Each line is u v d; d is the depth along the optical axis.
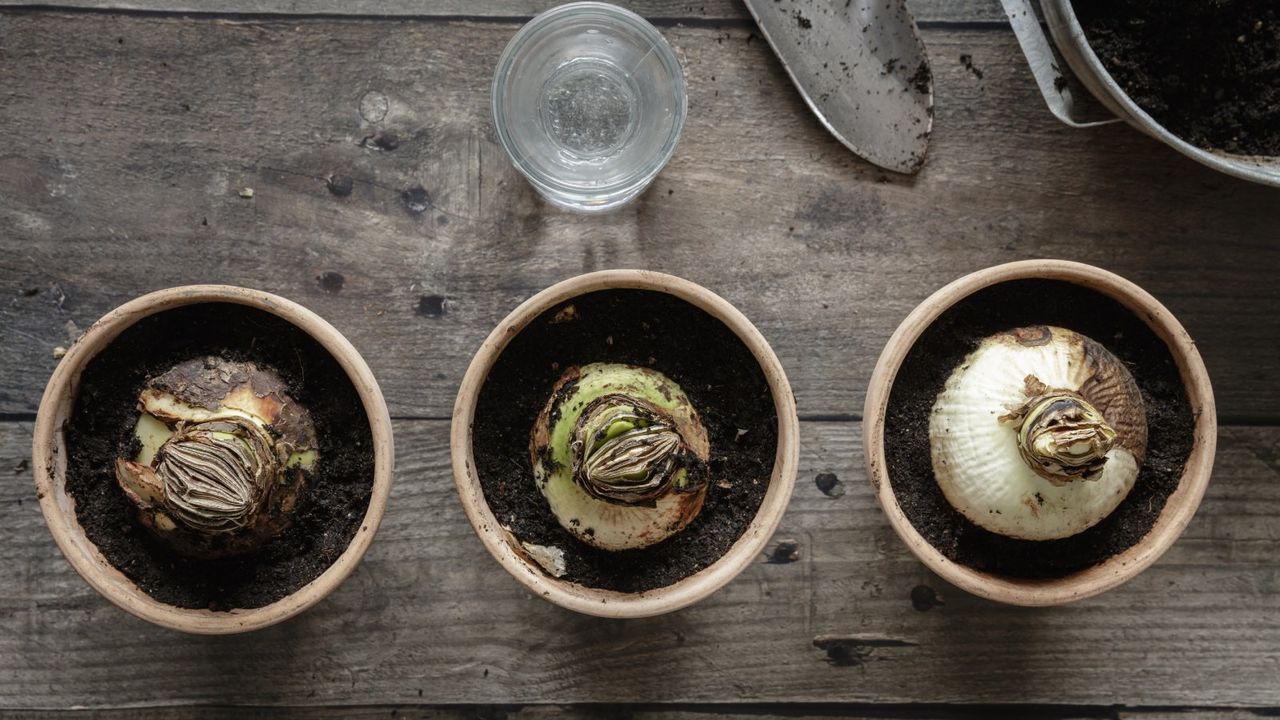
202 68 0.67
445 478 0.67
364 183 0.67
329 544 0.61
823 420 0.67
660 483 0.57
